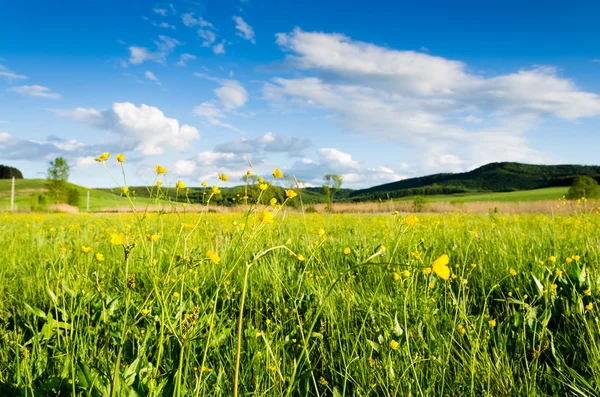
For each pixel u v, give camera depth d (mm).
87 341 2197
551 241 4684
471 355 2029
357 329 2459
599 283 2852
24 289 3248
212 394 1796
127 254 1600
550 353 2291
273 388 1826
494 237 5012
